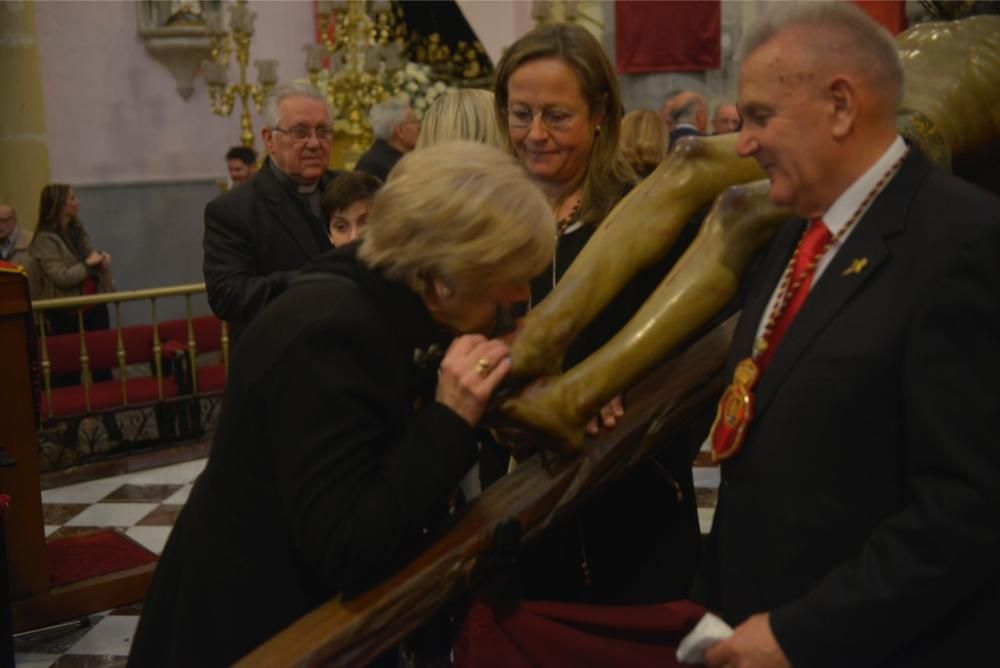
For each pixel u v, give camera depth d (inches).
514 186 61.5
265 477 65.1
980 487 53.7
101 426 260.8
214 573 67.3
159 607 71.4
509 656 71.0
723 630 61.2
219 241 160.4
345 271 64.4
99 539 186.4
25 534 158.1
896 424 57.1
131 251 378.6
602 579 85.3
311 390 60.9
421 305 63.6
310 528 60.3
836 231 60.5
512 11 412.2
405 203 61.1
